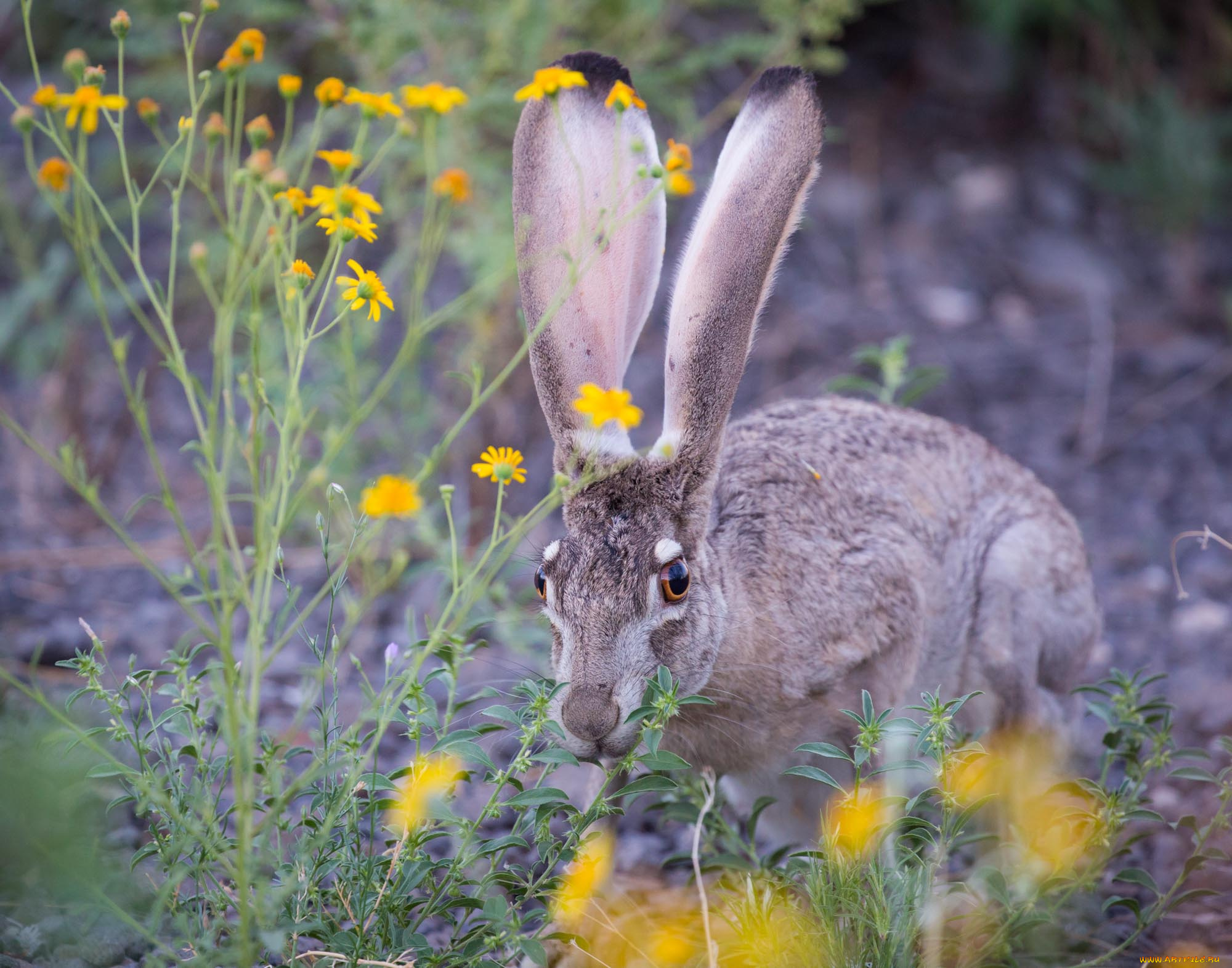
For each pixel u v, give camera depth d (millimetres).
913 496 5906
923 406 10766
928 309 12234
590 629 4508
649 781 4254
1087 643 6512
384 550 8102
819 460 5734
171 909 4273
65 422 9430
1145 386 11172
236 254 3785
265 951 4254
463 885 4844
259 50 4012
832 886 4387
